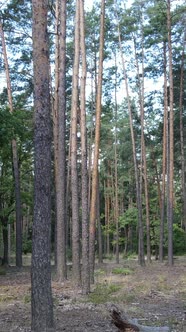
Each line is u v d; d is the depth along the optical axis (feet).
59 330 28.89
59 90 56.54
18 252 86.28
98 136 53.78
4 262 98.84
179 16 93.81
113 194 159.02
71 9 78.13
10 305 40.52
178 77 102.63
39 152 27.37
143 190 143.95
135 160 97.45
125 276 66.49
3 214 97.19
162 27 94.84
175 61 101.04
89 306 38.78
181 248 139.03
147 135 120.78
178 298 44.34
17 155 88.63
